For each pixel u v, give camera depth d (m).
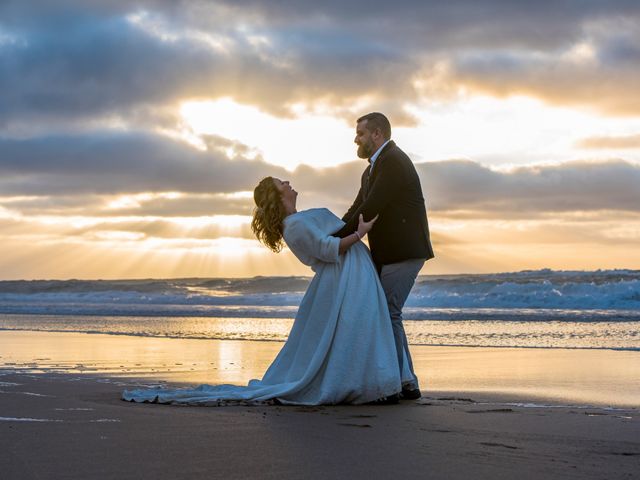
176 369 7.09
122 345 10.23
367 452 2.75
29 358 8.23
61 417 3.58
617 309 19.89
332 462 2.56
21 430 3.16
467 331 13.08
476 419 3.76
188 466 2.47
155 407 4.09
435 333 12.69
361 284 4.57
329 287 4.62
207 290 39.34
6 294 38.19
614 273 33.62
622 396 5.12
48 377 6.24
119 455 2.63
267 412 3.95
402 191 4.78
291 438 3.04
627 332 12.54
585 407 4.45
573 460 2.68
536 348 9.62
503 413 4.04
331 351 4.46
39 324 16.03
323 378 4.44
